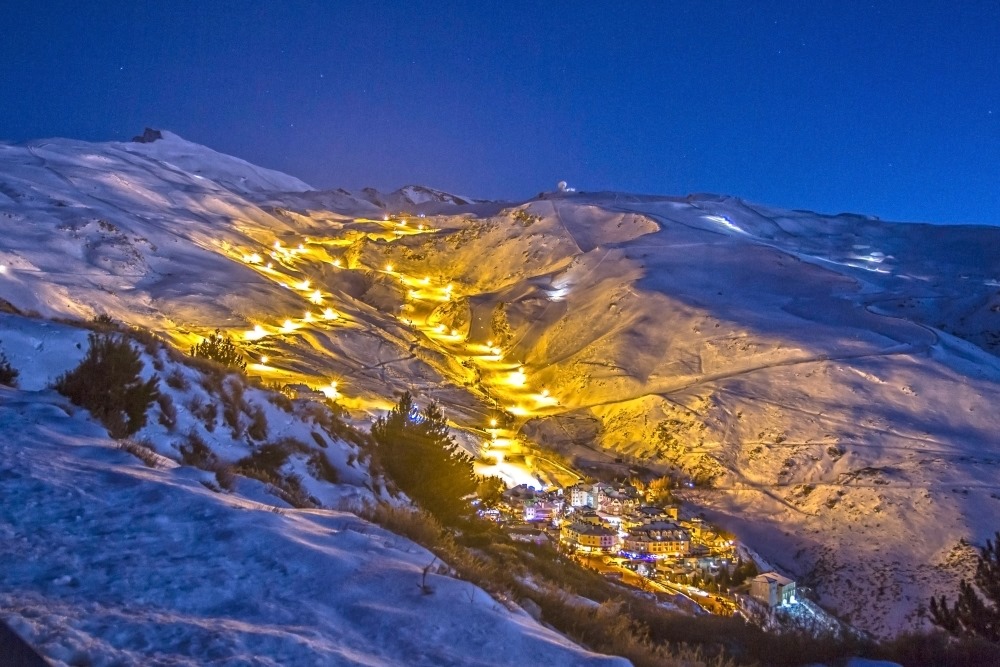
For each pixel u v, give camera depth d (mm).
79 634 4559
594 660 5832
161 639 4754
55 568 5695
